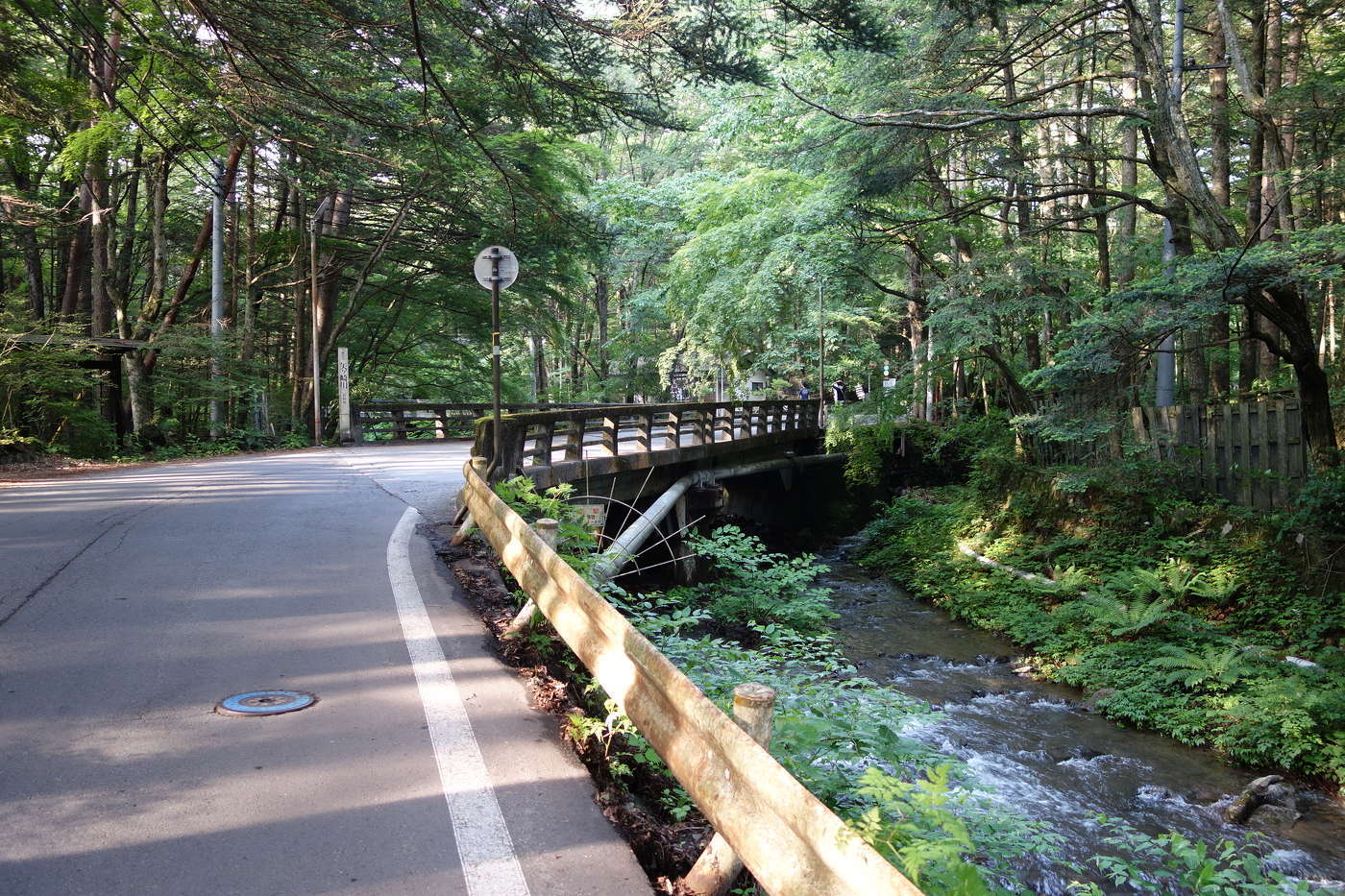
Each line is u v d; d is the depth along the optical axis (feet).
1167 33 66.90
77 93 61.41
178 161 56.90
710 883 10.76
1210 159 75.72
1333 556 41.52
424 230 99.19
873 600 59.00
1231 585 43.98
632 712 12.83
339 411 88.58
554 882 10.50
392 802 12.41
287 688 16.78
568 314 147.33
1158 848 17.85
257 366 92.43
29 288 108.17
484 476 35.68
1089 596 46.11
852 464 83.82
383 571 26.30
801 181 84.23
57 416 71.10
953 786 18.74
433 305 118.83
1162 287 36.19
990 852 16.55
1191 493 51.98
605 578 26.61
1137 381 45.21
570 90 37.81
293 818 11.84
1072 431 44.19
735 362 117.50
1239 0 57.06
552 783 13.23
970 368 85.40
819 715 17.81
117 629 19.89
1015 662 45.34
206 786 12.71
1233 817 28.17
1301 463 46.29
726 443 68.69
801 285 81.92
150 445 82.23
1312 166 49.26
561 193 92.02
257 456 70.90
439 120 40.91
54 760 13.39
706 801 10.27
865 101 59.82
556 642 20.57
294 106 39.40
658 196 129.59
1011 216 83.61
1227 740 33.19
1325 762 30.99
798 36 62.39
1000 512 64.23
